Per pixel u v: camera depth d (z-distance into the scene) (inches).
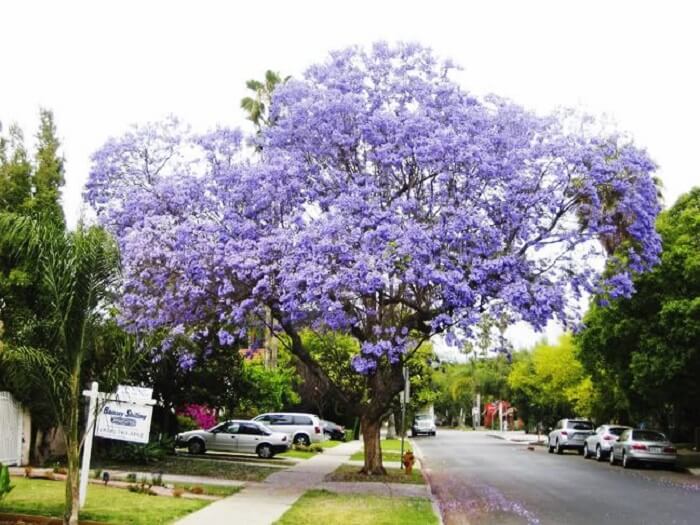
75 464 498.6
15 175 925.2
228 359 1189.7
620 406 1599.4
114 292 564.4
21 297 743.1
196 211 846.5
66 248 518.9
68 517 491.8
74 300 510.6
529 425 3267.7
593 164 825.5
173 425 1244.5
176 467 989.8
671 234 1188.5
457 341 786.8
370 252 752.3
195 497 679.1
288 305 762.8
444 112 855.1
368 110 858.1
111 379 556.1
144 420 589.9
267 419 1659.7
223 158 898.1
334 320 787.4
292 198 831.1
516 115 853.8
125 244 808.3
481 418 4761.3
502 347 851.4
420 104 867.4
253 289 782.5
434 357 1348.4
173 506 598.9
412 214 812.0
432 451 1754.4
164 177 880.3
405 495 765.9
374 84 896.9
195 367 1151.6
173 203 843.4
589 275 826.8
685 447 1664.6
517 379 2506.2
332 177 849.5
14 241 568.7
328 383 976.9
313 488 818.2
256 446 1295.5
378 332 807.1
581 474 1099.9
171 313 823.7
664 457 1197.1
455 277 744.3
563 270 826.2
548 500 767.1
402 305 931.3
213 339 999.6
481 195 818.2
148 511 562.6
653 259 877.2
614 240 916.6
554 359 2022.6
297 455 1412.4
